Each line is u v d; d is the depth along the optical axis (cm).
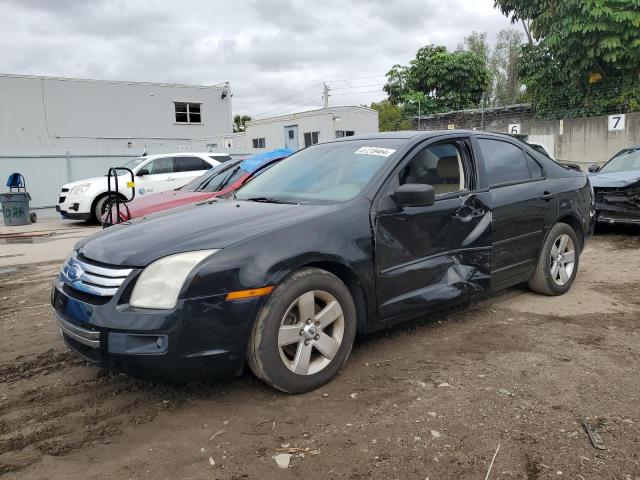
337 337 349
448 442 279
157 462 269
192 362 299
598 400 319
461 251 422
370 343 418
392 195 382
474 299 473
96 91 2897
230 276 304
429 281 399
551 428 289
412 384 346
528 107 2089
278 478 254
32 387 358
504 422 297
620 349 396
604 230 962
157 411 321
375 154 418
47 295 625
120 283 304
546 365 371
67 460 272
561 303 513
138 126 3034
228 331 304
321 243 337
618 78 1855
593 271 650
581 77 1889
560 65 1920
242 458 270
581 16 1742
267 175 480
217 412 317
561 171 550
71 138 2844
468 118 2286
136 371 300
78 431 300
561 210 519
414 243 389
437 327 452
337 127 2412
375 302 367
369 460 265
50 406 330
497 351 398
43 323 507
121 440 290
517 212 470
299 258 324
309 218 346
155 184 1434
